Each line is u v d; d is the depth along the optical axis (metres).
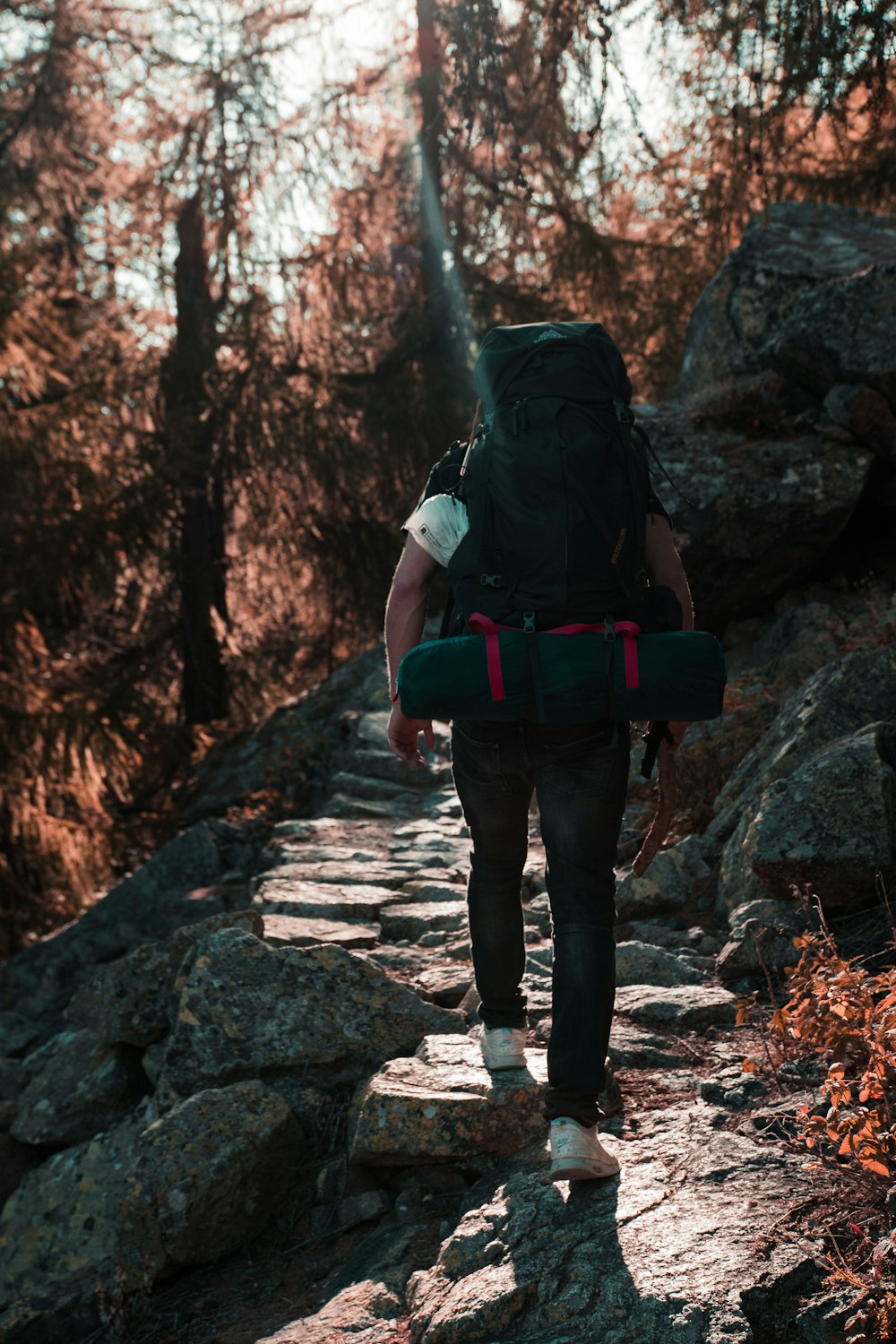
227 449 13.44
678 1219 2.27
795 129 6.25
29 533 12.00
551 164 9.34
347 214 13.16
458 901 4.91
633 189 12.59
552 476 2.38
